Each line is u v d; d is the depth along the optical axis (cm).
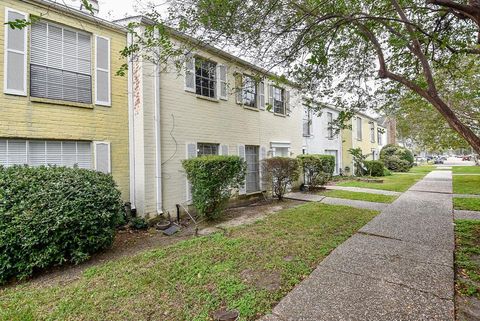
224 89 859
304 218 638
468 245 430
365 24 490
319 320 245
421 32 439
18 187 379
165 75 694
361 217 636
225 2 379
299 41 482
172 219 692
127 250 476
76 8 594
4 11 491
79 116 586
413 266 353
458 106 984
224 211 753
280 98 1139
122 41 663
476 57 678
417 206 749
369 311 255
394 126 2572
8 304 296
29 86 520
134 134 662
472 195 902
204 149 811
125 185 662
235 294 297
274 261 384
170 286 322
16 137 503
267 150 1049
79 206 404
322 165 1138
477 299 278
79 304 289
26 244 352
